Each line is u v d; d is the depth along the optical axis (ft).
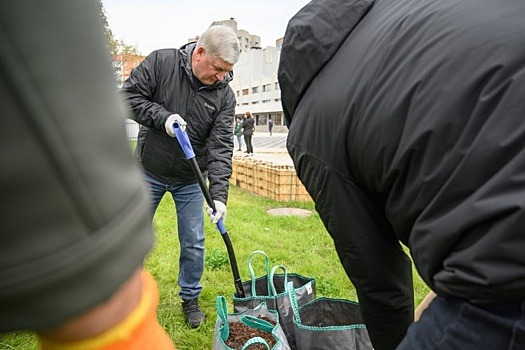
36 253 1.13
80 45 1.19
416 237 2.93
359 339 6.04
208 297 9.94
